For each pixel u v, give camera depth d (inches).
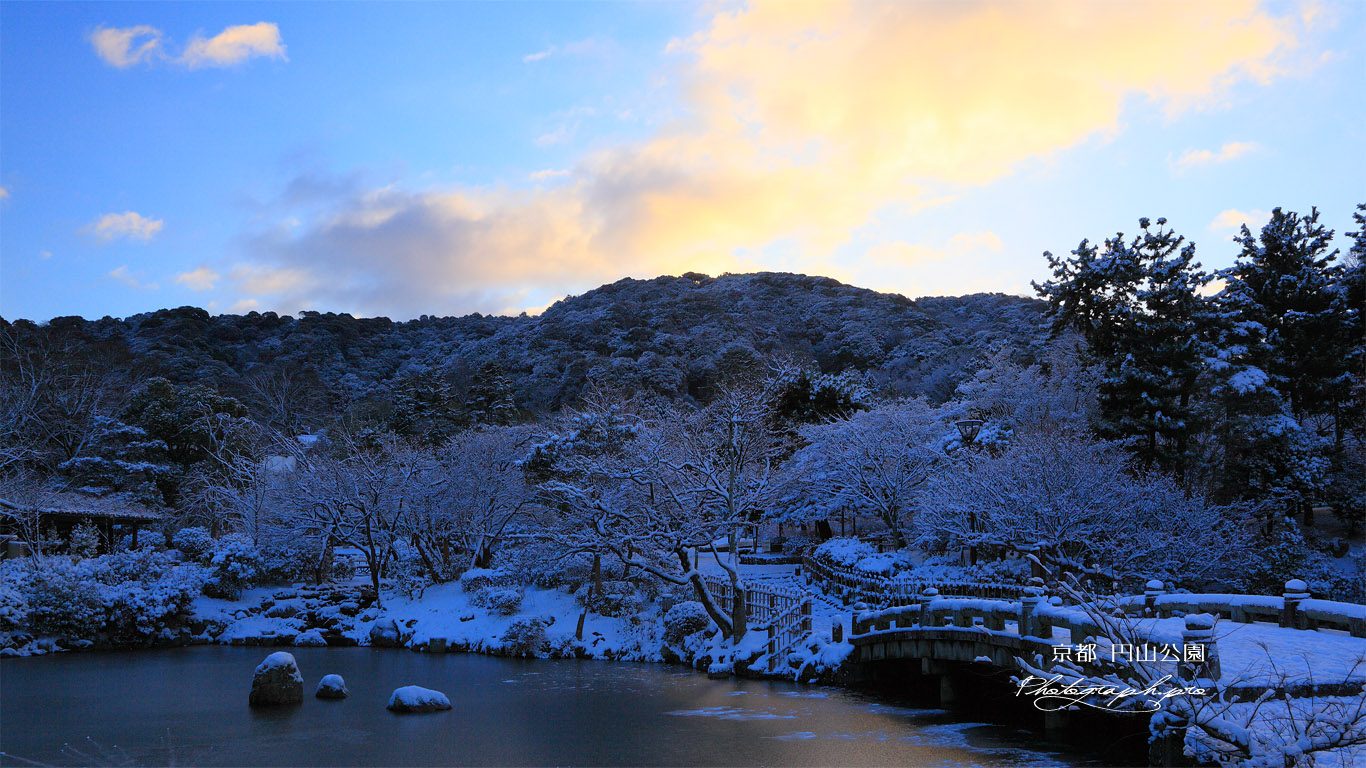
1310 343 1656.0
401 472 1668.3
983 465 1354.6
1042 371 1843.0
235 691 981.2
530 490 1610.5
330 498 1599.4
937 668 842.8
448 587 1582.2
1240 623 736.3
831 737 714.8
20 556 1508.4
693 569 1223.5
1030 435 1402.6
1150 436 1450.5
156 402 2479.1
